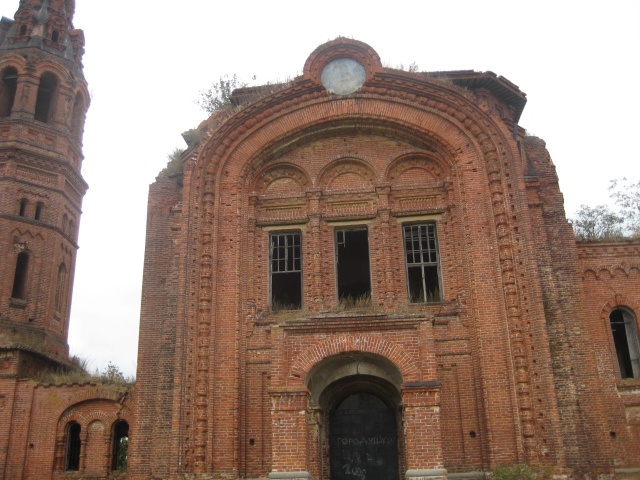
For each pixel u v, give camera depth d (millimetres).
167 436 18984
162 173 22797
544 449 17250
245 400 19203
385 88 21766
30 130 31047
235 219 21109
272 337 17375
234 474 18156
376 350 17000
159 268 21375
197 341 19484
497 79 23656
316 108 21953
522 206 19750
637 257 22500
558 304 19578
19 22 33719
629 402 20562
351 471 19125
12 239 29047
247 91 23484
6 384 24453
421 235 21281
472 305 19375
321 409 18719
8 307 28094
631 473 19703
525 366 18109
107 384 24156
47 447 23609
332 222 21469
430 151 21766
